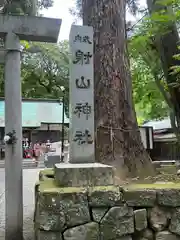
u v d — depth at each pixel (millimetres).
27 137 17047
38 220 2744
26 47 4734
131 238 2764
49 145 15438
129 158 3787
